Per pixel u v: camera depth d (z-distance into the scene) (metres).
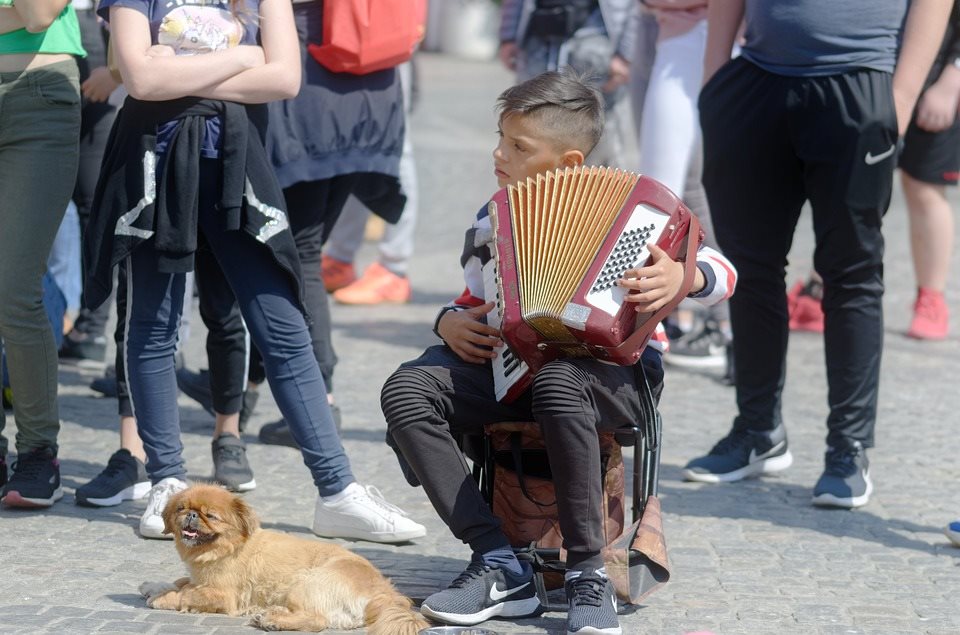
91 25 18.84
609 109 24.34
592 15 24.12
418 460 10.73
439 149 53.25
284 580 10.70
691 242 10.29
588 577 10.34
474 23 104.50
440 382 10.85
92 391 19.28
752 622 11.05
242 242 12.76
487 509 10.88
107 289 12.55
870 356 14.62
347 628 10.44
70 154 13.43
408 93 26.27
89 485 14.02
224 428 14.84
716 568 12.52
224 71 12.20
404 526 12.98
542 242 10.22
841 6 14.07
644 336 10.15
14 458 15.71
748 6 14.83
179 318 13.06
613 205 10.14
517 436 11.16
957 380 21.19
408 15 15.98
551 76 11.30
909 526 13.99
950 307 27.00
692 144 20.53
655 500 10.96
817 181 14.48
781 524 14.01
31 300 13.45
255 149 12.56
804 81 14.31
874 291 14.56
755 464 15.78
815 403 19.83
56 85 13.22
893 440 17.64
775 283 15.34
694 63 20.25
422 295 28.17
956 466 16.42
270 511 14.02
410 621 9.88
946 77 21.28
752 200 14.98
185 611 10.81
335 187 16.42
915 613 11.36
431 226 37.34
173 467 13.06
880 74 14.18
